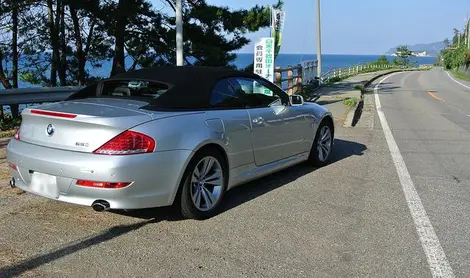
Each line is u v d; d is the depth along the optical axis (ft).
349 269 11.46
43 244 12.46
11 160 13.84
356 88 76.95
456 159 24.39
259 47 43.60
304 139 20.21
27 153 13.24
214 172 15.03
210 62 50.26
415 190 18.35
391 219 14.99
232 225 14.19
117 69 48.80
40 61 51.85
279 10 47.73
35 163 12.97
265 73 43.60
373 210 15.84
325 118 22.04
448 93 78.79
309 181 19.43
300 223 14.47
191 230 13.70
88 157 12.34
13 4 41.88
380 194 17.74
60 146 12.89
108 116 12.64
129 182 12.39
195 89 15.05
